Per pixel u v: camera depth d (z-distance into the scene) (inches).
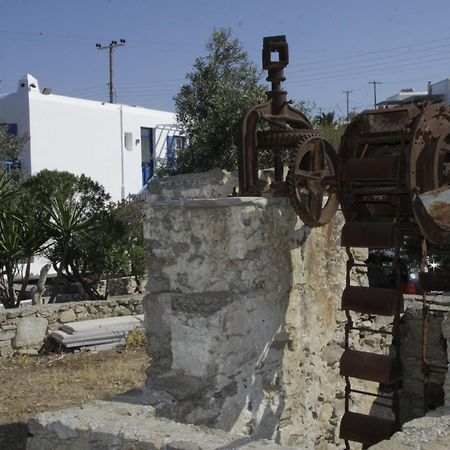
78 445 157.5
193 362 192.5
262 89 545.6
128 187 936.9
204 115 561.9
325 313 238.2
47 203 538.6
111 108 912.3
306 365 225.6
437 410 164.6
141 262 582.2
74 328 406.6
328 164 218.1
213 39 568.1
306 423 224.4
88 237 522.3
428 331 298.4
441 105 196.1
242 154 208.4
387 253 451.5
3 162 770.8
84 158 873.5
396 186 194.1
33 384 305.6
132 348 394.0
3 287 488.1
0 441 234.2
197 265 199.2
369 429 203.0
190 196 215.8
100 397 279.7
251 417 199.6
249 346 198.8
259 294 201.9
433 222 189.9
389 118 196.5
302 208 201.5
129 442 149.2
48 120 827.4
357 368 201.2
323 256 236.8
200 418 188.7
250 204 196.1
